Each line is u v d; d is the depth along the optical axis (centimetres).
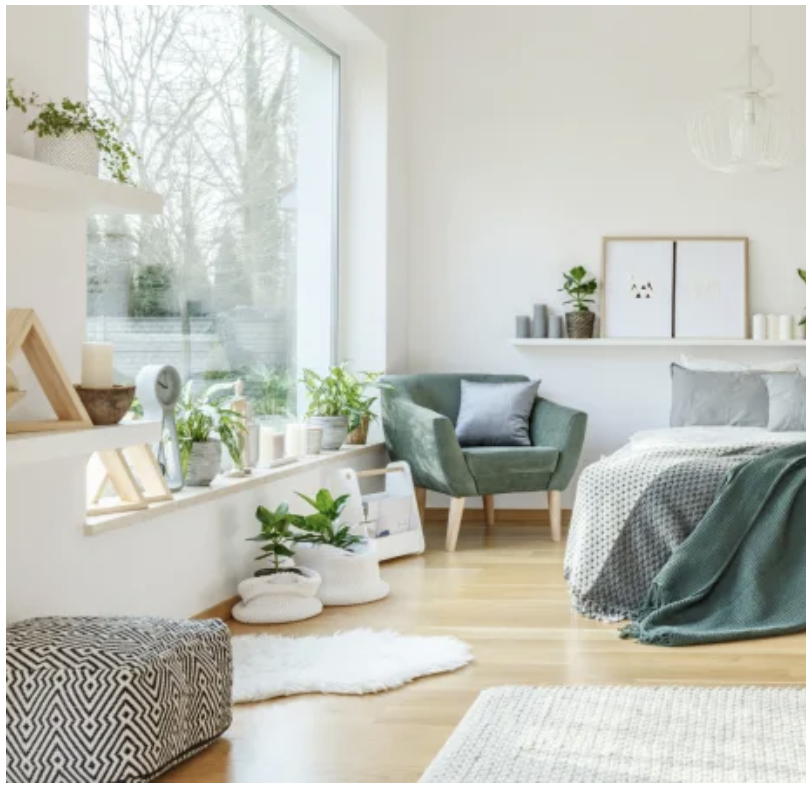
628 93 709
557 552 623
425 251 718
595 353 710
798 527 501
